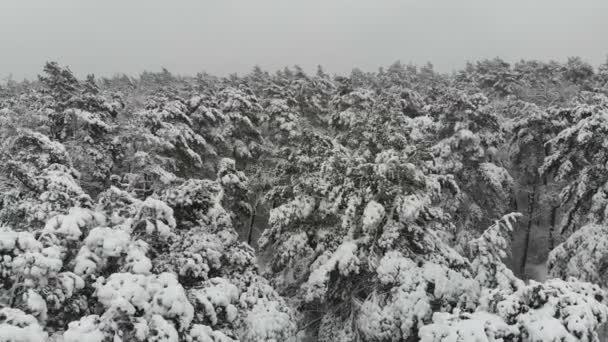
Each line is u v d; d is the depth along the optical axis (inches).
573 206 758.5
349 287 538.0
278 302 411.5
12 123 688.4
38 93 874.8
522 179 1100.5
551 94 1482.5
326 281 470.6
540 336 315.0
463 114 892.6
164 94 1092.5
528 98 1489.9
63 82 785.6
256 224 1154.0
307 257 613.6
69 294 258.2
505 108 1406.3
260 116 1087.6
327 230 591.8
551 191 1072.8
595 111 687.7
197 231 398.9
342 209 564.7
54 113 744.3
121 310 239.3
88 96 789.9
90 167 721.6
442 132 933.8
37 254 247.0
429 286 461.1
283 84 1408.7
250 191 945.5
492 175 853.8
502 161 1093.1
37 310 237.1
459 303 436.1
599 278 657.6
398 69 2062.0
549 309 333.1
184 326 259.1
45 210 341.4
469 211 898.7
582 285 364.5
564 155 791.1
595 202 687.7
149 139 689.6
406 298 438.0
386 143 562.3
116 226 321.4
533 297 345.7
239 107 955.3
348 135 791.7
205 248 372.8
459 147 888.3
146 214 329.7
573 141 753.0
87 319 234.2
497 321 336.2
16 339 210.7
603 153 688.4
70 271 285.7
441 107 994.7
